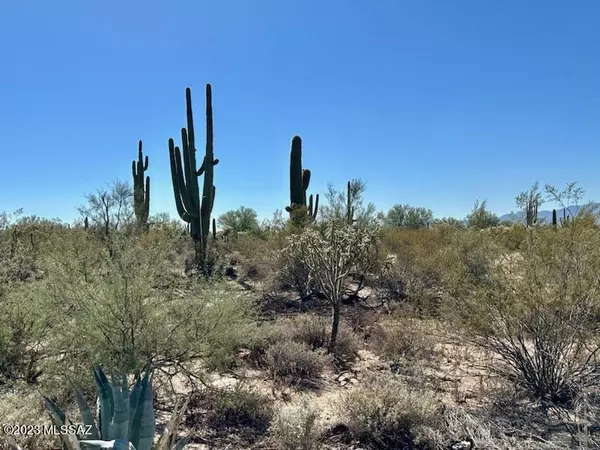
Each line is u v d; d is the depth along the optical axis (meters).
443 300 6.64
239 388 5.12
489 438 4.16
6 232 8.80
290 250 9.02
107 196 15.80
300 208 14.45
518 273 5.33
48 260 5.32
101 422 3.22
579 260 5.11
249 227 29.48
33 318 5.00
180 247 13.00
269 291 11.25
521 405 4.98
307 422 4.29
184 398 5.21
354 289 12.31
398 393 4.70
